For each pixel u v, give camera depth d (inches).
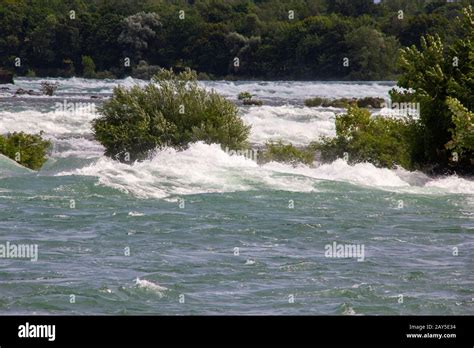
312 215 1362.0
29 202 1398.9
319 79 7529.5
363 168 1755.7
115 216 1317.7
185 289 967.6
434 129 1884.8
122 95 1975.9
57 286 960.3
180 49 7844.5
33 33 7815.0
